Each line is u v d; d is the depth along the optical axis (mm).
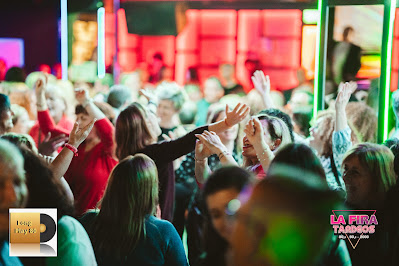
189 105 6625
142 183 2375
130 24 8297
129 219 2359
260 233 1229
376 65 5352
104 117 3982
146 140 3611
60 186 2156
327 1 5109
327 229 1251
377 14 5289
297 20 8117
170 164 3746
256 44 8352
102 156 3924
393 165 2725
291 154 2145
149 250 2385
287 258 1207
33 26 9586
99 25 7281
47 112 4320
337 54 5367
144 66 8539
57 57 9453
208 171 3322
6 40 9594
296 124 5473
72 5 7637
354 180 2672
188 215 3381
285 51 8227
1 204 1938
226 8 8055
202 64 8602
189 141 3258
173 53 8570
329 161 3785
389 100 5270
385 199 2631
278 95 7066
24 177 1989
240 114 3156
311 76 7938
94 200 3820
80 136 2936
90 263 2062
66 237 2041
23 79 7500
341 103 3684
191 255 3256
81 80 7641
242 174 1750
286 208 1214
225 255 1634
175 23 8328
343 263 2020
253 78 4383
